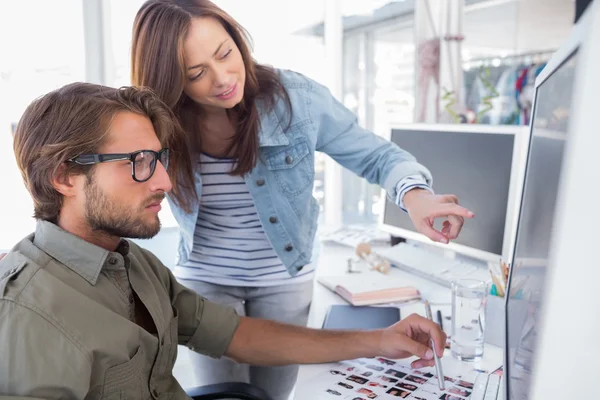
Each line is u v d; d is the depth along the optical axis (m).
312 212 1.54
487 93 2.78
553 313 0.31
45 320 0.80
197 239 1.48
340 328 1.26
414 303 1.44
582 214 0.29
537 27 2.72
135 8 2.62
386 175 1.40
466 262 1.66
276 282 1.48
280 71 1.44
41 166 0.88
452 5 2.65
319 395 0.94
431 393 0.94
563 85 0.46
